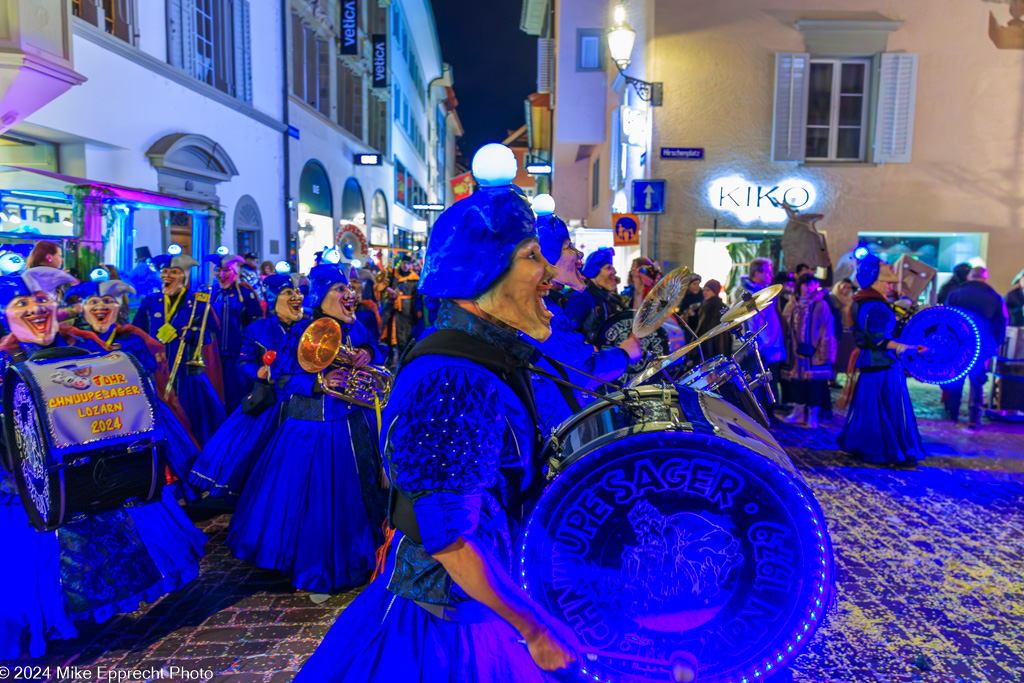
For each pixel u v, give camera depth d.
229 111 17.23
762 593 1.36
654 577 1.39
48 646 3.34
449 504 1.28
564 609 1.41
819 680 3.09
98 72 12.19
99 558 3.33
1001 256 12.17
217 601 3.81
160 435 3.29
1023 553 4.45
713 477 1.36
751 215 12.01
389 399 1.43
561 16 17.14
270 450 3.98
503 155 1.43
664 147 11.91
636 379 2.13
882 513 5.18
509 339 1.43
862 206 12.07
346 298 3.87
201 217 13.39
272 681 3.06
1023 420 8.38
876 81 11.82
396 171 38.78
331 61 25.52
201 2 16.25
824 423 8.27
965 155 11.99
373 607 1.61
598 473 1.38
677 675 1.33
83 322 4.26
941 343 6.17
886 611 3.70
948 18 11.72
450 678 1.48
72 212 10.54
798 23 11.64
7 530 3.21
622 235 10.66
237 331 7.32
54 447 2.96
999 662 3.24
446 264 1.39
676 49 11.77
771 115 11.85
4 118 9.01
